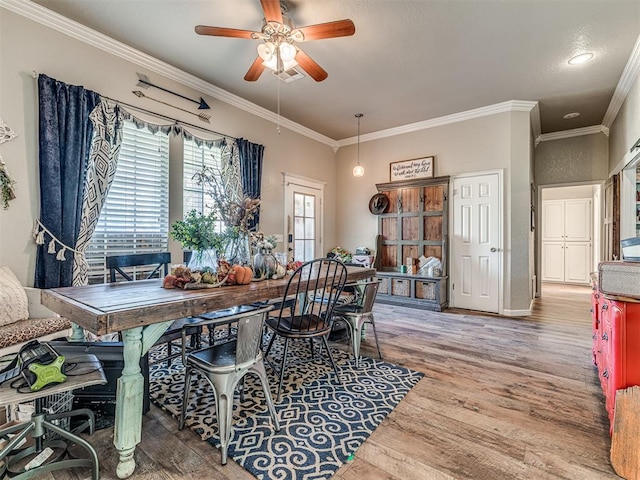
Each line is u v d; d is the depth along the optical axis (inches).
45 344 59.4
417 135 203.0
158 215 133.2
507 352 115.8
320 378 94.2
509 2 96.3
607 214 193.6
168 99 134.9
